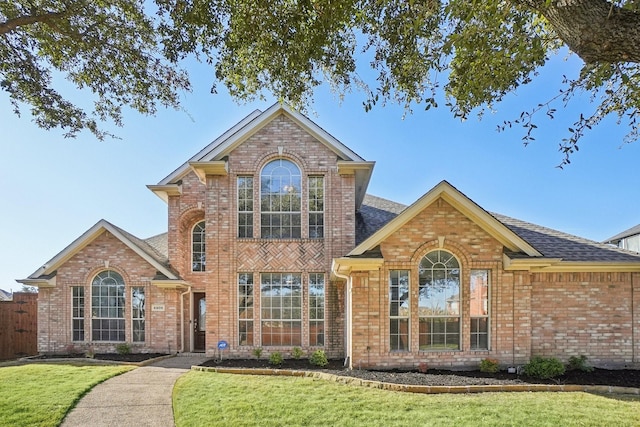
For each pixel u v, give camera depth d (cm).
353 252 1115
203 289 1739
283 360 1327
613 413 766
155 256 1672
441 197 1150
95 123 979
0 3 762
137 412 796
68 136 977
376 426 707
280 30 719
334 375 1030
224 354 1374
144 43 863
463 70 662
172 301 1597
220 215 1419
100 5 802
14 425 716
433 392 904
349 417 748
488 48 619
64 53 871
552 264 1123
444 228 1148
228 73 823
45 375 1086
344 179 1434
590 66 640
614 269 1177
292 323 1402
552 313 1171
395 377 1002
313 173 1436
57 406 812
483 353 1119
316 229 1431
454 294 1146
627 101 764
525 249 1123
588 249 1253
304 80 825
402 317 1138
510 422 721
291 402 831
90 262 1614
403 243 1142
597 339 1166
